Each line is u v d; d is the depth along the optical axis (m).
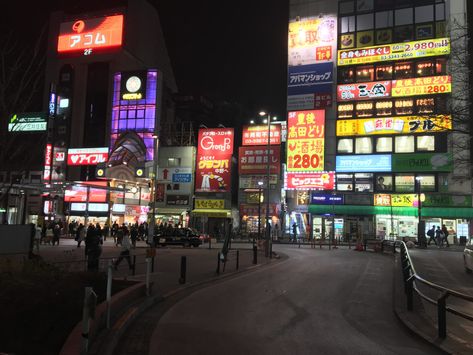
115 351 6.98
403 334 8.54
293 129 50.03
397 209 46.00
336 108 49.50
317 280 16.45
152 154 54.34
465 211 43.78
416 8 48.12
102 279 10.17
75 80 61.53
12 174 11.48
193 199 52.84
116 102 56.91
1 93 10.11
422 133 46.16
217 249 34.06
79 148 57.19
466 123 14.07
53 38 63.94
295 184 49.16
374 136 47.88
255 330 8.64
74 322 6.80
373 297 12.84
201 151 53.25
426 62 47.06
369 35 49.50
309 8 51.78
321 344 7.70
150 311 10.27
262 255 27.77
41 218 37.03
